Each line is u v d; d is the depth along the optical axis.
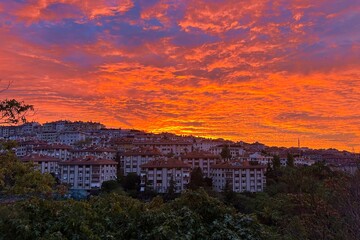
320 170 10.41
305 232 7.71
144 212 6.81
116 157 88.88
